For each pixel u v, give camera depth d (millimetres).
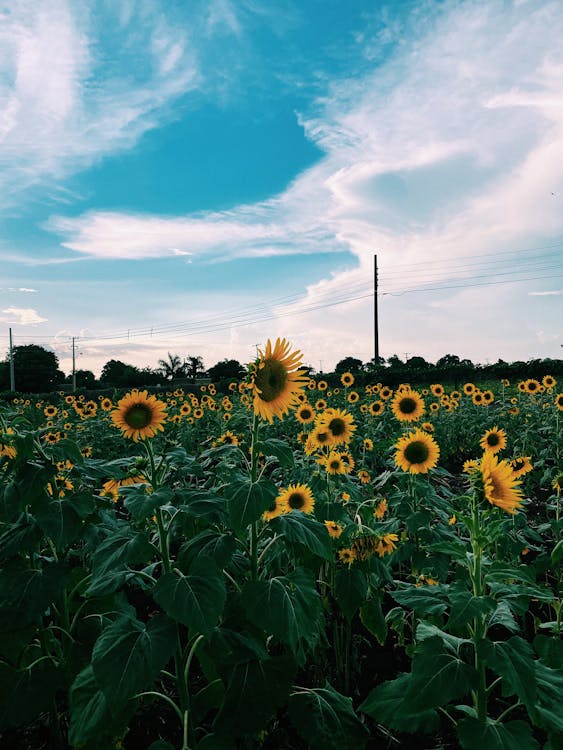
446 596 2637
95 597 3646
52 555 3896
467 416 13766
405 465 4652
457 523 4840
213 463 8297
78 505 3031
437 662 2404
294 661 2746
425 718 2465
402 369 33562
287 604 2641
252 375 3074
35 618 2875
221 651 2695
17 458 3074
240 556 3186
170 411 12859
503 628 4938
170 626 2559
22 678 2969
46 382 79625
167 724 3797
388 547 4109
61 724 3652
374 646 4715
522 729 2330
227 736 2533
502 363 30516
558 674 2543
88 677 2717
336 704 2877
